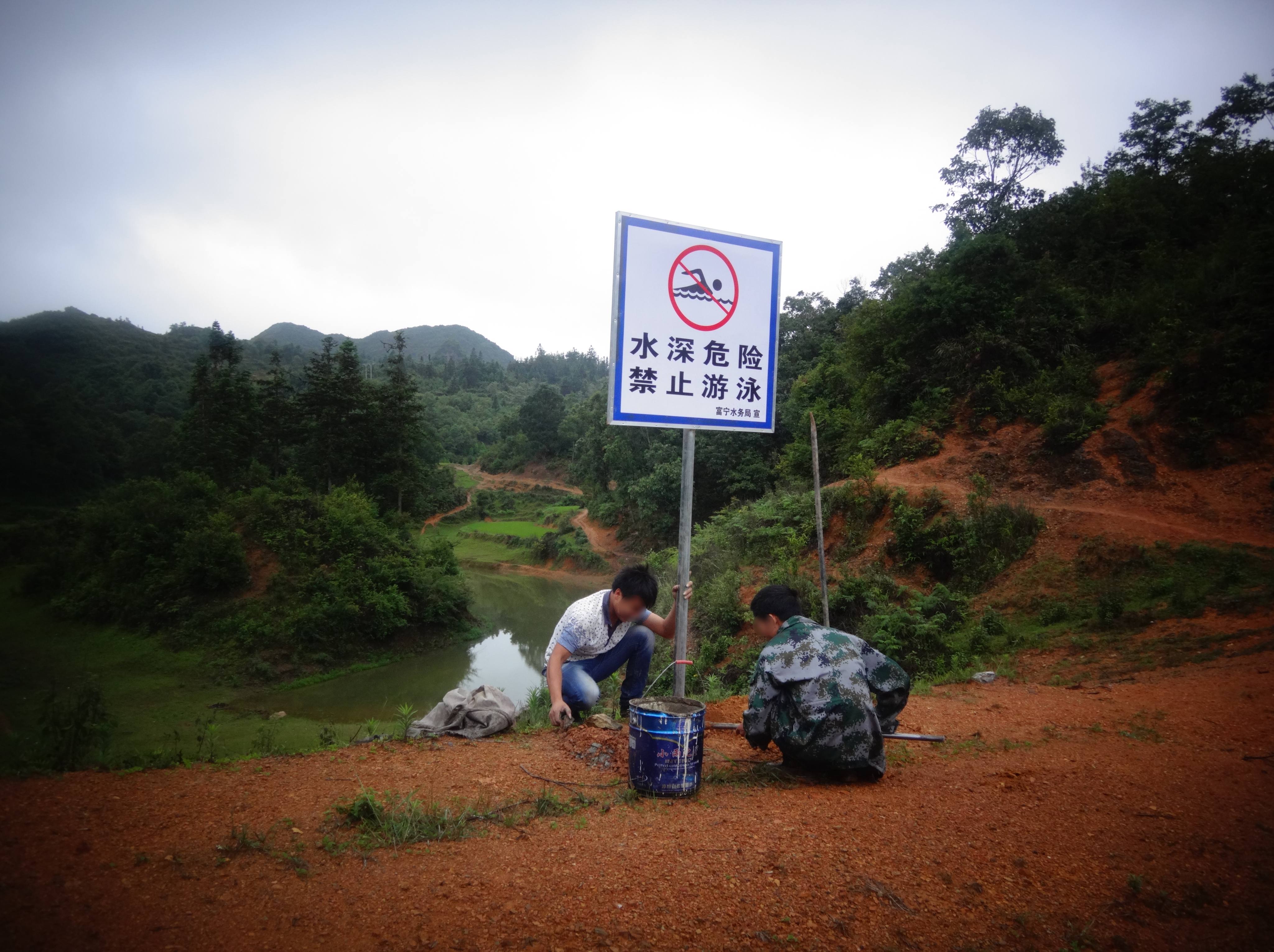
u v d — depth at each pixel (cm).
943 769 432
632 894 261
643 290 522
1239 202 2205
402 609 2727
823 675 394
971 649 1136
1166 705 622
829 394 2759
